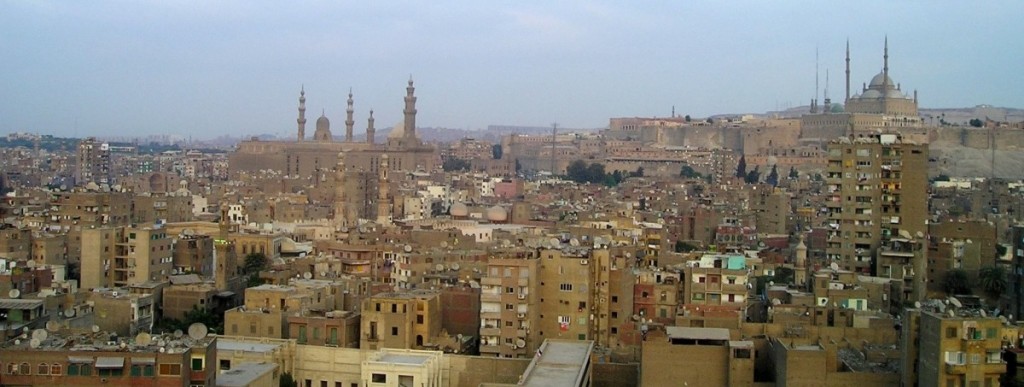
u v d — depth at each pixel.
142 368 170.25
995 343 172.62
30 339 181.62
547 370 195.50
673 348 195.88
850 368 191.00
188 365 172.62
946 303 195.50
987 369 171.62
